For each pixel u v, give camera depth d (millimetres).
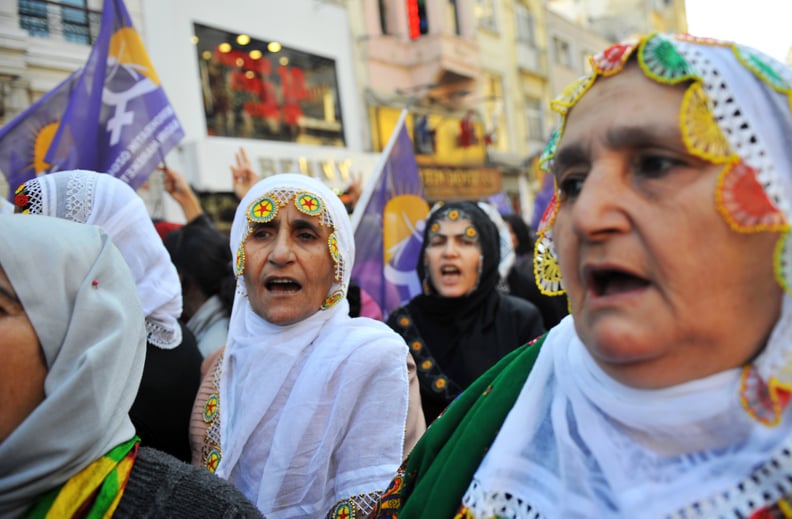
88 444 804
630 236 564
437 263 2141
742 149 539
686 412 573
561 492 650
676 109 561
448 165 12242
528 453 714
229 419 1397
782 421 573
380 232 2881
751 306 552
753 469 564
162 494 844
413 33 11875
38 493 784
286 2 9461
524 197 14359
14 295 798
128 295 915
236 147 8312
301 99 9680
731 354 561
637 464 609
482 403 824
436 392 2012
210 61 8445
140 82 2787
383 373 1346
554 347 760
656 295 553
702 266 539
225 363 1479
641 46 584
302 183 1454
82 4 7188
